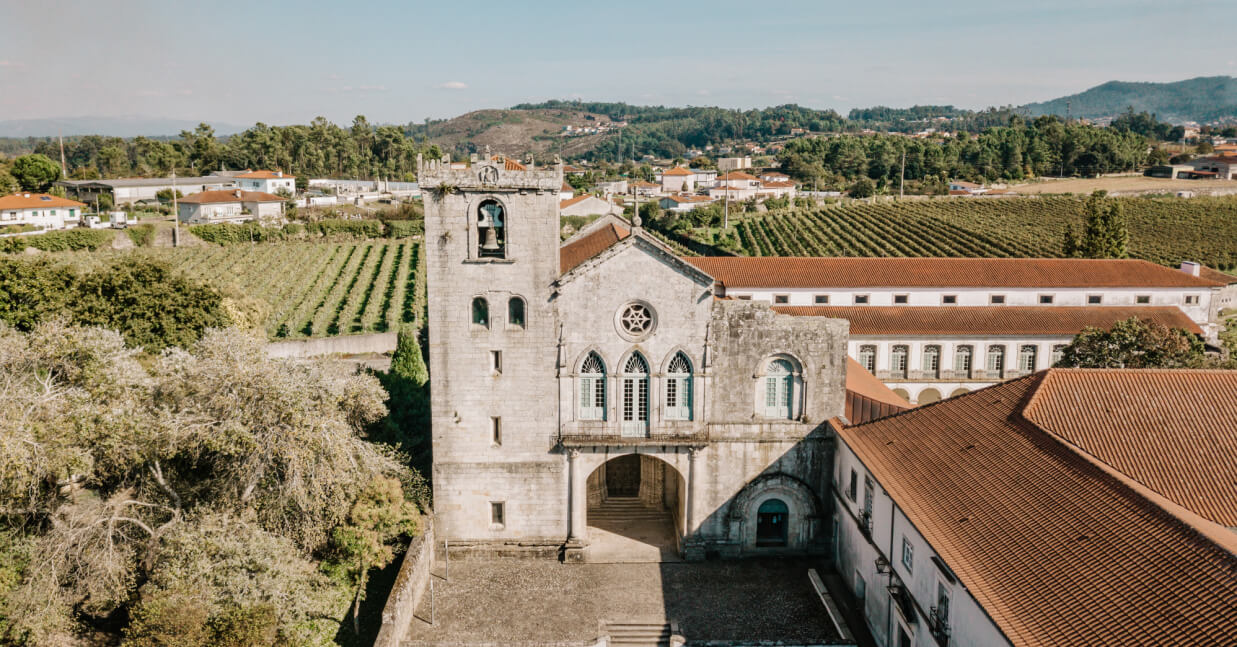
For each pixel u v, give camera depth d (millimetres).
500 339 48844
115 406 44469
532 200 47219
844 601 46938
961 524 35094
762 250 174625
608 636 43156
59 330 49812
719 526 51500
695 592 48031
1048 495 33844
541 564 51000
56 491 45750
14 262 68250
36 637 38500
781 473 51000
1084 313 82562
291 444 42750
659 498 58469
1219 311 123625
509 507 51094
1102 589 27781
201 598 37344
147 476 45031
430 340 48812
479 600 46906
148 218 179750
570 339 48875
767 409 50625
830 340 49531
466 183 46688
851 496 47625
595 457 50344
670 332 49000
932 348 80000
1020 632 27703
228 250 160250
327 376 47125
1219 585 25344
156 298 70000
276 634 39000
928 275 83812
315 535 45594
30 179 194750
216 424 42938
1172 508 29797
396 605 41219
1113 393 39812
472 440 50156
